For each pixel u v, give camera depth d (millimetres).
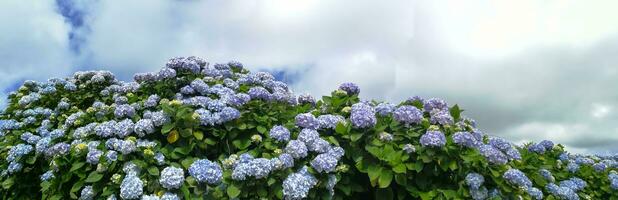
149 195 4363
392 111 5137
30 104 7266
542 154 7102
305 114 4863
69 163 5031
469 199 4578
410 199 4688
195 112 4969
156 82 6262
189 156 4867
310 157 4562
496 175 4664
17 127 6730
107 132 5023
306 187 4164
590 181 6875
